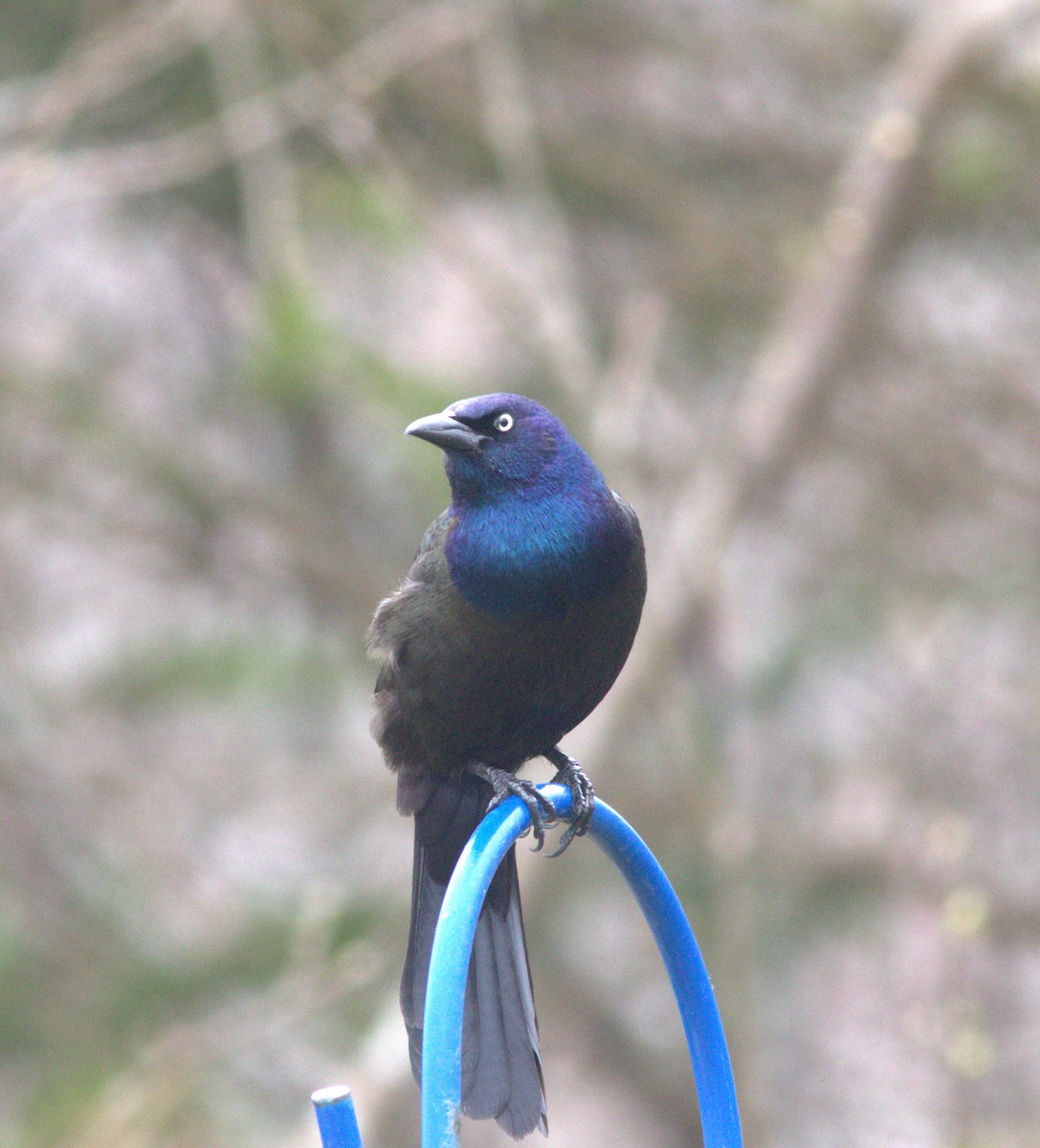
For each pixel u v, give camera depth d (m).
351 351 12.78
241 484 14.58
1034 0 13.24
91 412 14.07
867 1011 15.78
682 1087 19.33
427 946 7.23
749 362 15.26
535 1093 6.28
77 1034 13.36
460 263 12.73
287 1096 13.95
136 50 12.23
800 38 14.74
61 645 15.54
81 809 14.85
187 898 14.89
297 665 14.58
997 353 14.86
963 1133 10.09
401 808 7.39
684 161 15.03
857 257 13.70
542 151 14.19
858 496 15.43
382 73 12.62
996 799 15.16
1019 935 14.03
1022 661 15.53
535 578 6.75
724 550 14.00
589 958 18.69
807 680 15.41
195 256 16.03
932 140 13.50
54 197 12.74
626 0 14.48
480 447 6.77
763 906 15.29
